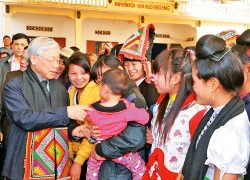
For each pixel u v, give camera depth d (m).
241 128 1.38
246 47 1.79
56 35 15.55
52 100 2.30
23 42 4.56
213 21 17.34
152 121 2.18
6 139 2.29
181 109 1.88
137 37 2.84
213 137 1.40
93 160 2.25
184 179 1.51
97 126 2.15
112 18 15.52
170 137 1.89
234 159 1.35
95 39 16.47
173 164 1.88
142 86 2.84
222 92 1.43
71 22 15.65
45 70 2.22
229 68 1.39
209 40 1.42
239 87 1.44
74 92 2.98
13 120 2.15
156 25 17.97
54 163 2.24
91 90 2.71
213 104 1.48
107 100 2.21
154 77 2.05
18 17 14.81
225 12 17.22
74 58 2.77
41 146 2.19
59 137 2.27
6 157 2.23
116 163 2.21
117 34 16.81
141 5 15.48
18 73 3.38
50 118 2.14
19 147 2.20
